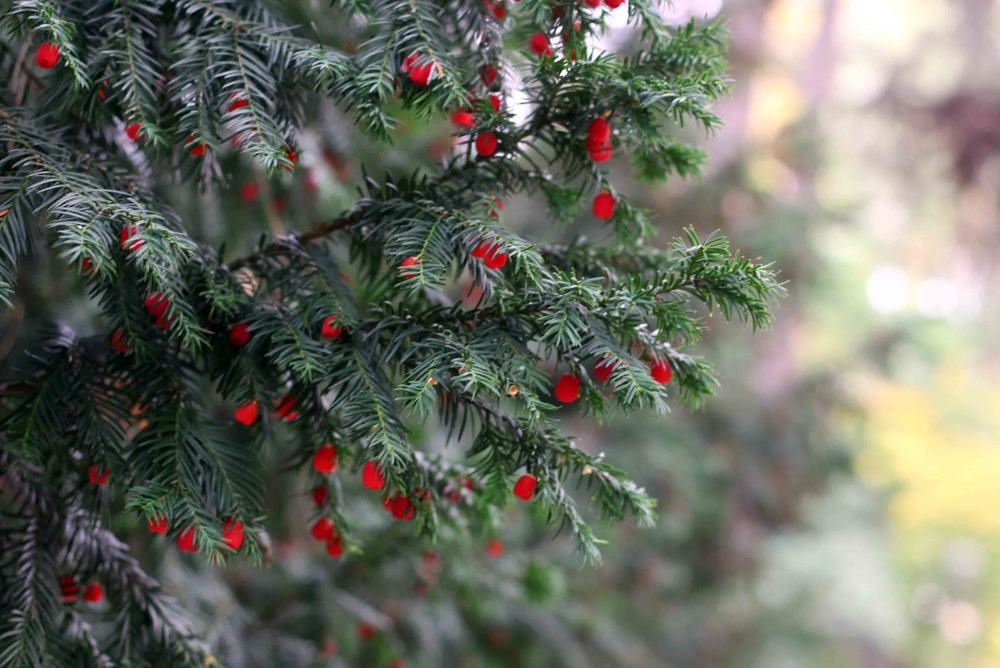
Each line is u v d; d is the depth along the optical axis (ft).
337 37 3.78
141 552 3.84
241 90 3.06
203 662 3.30
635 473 10.26
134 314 3.10
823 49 14.94
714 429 11.68
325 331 3.06
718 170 11.17
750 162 11.60
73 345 3.17
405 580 4.79
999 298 24.12
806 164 12.69
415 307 3.29
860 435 14.05
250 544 3.07
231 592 4.47
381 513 4.54
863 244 21.03
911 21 19.97
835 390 12.94
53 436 3.10
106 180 3.14
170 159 3.36
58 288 3.99
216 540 2.98
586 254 3.32
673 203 10.90
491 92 3.24
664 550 10.73
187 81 3.08
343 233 3.27
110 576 3.30
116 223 2.96
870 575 12.98
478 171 3.18
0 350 3.73
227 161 3.89
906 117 15.43
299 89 3.22
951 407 23.70
